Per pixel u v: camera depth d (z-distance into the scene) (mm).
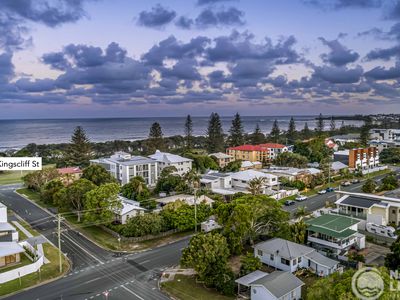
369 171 116000
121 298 37000
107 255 49031
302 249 43844
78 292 38375
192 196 74875
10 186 100250
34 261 45781
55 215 69125
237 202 50219
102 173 87438
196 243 40375
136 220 55188
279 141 193500
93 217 57656
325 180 97812
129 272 43406
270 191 82812
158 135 161000
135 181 78000
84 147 130125
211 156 130000
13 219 66938
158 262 46406
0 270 43156
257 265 40844
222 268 38156
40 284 40375
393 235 53812
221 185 88375
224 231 48000
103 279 41562
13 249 45656
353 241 49250
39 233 58531
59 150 171875
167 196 79938
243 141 171750
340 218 53344
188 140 176125
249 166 115750
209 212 61625
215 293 37906
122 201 66625
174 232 58000
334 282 27828
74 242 54250
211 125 169500
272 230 51250
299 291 35969
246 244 51531
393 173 113812
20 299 36875
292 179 92438
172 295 37531
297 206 74062
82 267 45062
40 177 92312
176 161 101500
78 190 66000
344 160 126750
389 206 59625
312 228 49406
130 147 189250
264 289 34406
